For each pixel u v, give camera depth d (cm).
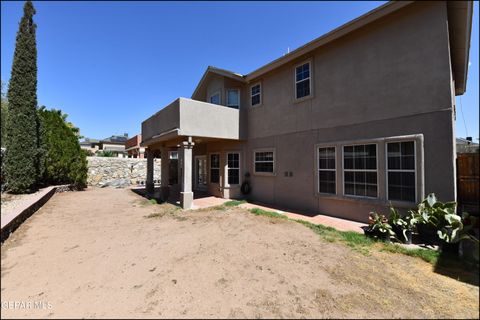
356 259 441
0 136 1028
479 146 1444
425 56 577
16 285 354
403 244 519
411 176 596
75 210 889
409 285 351
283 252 474
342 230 620
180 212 856
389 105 637
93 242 541
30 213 759
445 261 428
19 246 512
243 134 1118
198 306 304
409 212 574
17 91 995
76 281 366
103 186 1766
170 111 986
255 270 401
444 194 541
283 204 941
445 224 491
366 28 689
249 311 294
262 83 1052
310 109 844
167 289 344
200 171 1452
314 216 776
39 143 1109
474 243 513
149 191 1426
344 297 321
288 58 894
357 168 708
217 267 412
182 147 947
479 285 350
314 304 307
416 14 593
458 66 865
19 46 1020
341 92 749
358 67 707
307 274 385
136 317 283
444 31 550
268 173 1005
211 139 1116
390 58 638
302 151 871
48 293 333
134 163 2027
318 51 819
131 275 386
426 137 571
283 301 314
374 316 283
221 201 1065
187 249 495
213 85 1285
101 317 282
